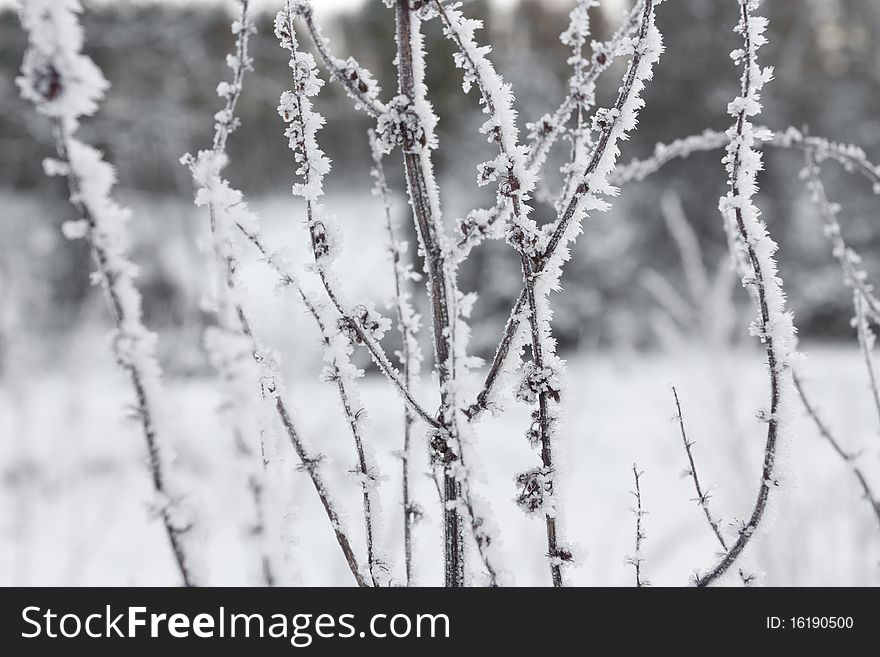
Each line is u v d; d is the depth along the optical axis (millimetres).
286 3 1072
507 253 13750
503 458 6699
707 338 2213
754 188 1071
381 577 1139
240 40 1044
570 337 14945
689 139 1597
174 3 12172
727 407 2037
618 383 9992
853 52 18797
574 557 1086
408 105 1052
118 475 1840
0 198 11875
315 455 1119
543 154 1170
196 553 818
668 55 17859
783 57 18531
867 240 15445
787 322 1066
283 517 989
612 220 15094
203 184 939
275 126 12711
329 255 1099
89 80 749
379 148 1070
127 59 11992
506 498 4754
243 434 792
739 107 1063
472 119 14344
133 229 9430
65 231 778
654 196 16688
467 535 1104
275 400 1068
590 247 14758
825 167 16297
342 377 1120
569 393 1080
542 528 3090
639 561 1196
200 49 12336
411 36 1062
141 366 812
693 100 17625
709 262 15727
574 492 5340
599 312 14383
